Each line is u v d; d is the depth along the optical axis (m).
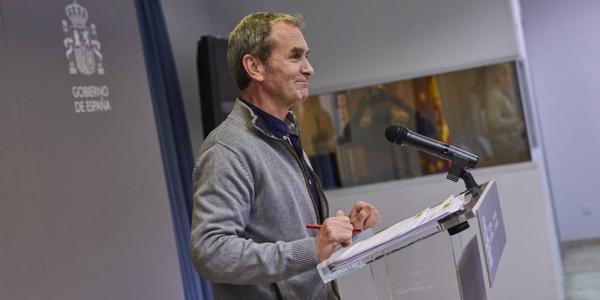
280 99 1.97
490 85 5.29
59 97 3.10
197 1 5.73
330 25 5.55
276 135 1.97
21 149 2.84
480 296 1.83
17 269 2.73
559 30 7.55
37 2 3.06
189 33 5.56
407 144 2.02
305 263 1.67
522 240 5.22
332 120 5.59
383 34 5.46
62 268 2.95
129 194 3.46
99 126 3.32
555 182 7.65
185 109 5.40
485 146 5.33
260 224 1.86
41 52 3.04
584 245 7.57
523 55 5.86
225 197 1.77
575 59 7.54
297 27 2.00
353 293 1.60
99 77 3.37
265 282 1.70
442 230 1.44
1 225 2.69
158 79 4.82
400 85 5.46
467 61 5.31
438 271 1.56
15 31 2.92
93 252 3.14
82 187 3.14
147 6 4.85
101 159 3.29
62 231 2.98
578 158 7.58
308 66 1.99
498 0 5.22
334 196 5.57
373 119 5.53
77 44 3.26
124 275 3.32
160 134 4.76
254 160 1.85
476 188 1.86
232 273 1.68
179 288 3.77
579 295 5.69
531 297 5.23
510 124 5.28
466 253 1.69
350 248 1.59
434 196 5.38
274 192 1.87
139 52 3.71
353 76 5.53
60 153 3.05
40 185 2.91
